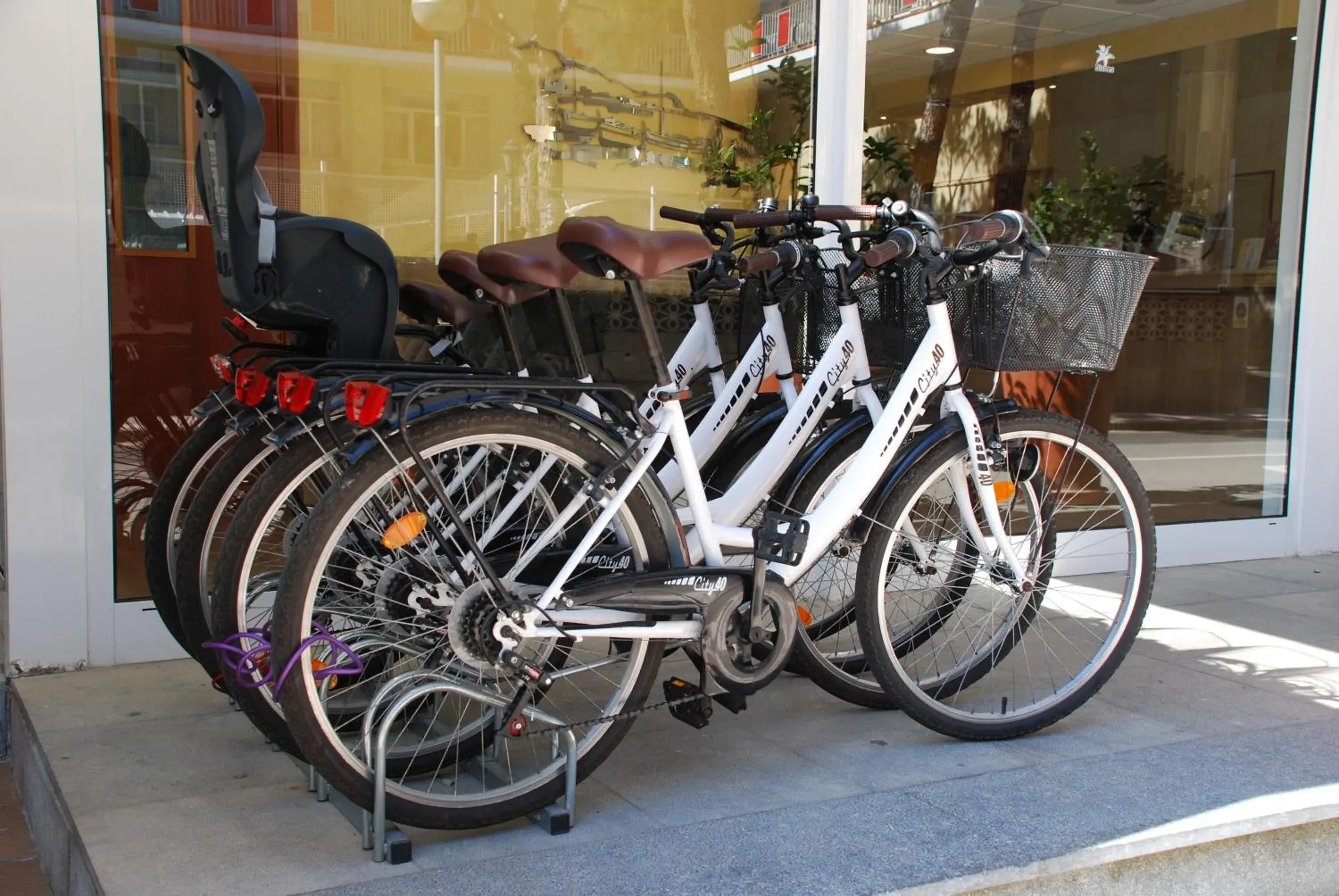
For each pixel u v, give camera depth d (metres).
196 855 1.89
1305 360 4.26
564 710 2.55
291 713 1.82
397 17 3.23
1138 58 4.04
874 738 2.49
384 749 1.85
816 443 2.52
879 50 3.67
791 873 1.83
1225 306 4.23
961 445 2.41
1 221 2.71
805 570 2.29
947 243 3.79
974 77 3.82
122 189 2.88
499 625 1.93
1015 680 2.83
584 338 3.36
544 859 1.88
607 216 3.39
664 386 2.11
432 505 2.12
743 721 2.60
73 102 2.75
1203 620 3.45
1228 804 2.12
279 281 1.96
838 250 2.56
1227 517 4.27
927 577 2.71
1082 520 3.88
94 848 1.91
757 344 2.60
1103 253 2.34
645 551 2.09
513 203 3.45
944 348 2.39
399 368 2.06
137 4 2.86
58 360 2.79
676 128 3.60
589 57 3.48
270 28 3.06
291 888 1.77
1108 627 3.33
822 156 3.64
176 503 2.38
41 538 2.81
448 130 3.33
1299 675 2.94
